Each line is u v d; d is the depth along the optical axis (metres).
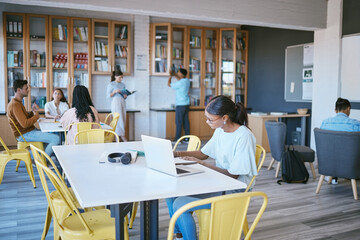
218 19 5.72
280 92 8.14
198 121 8.60
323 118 6.75
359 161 4.01
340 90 6.43
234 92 8.77
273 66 8.31
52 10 7.37
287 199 4.08
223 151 2.49
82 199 1.66
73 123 4.23
